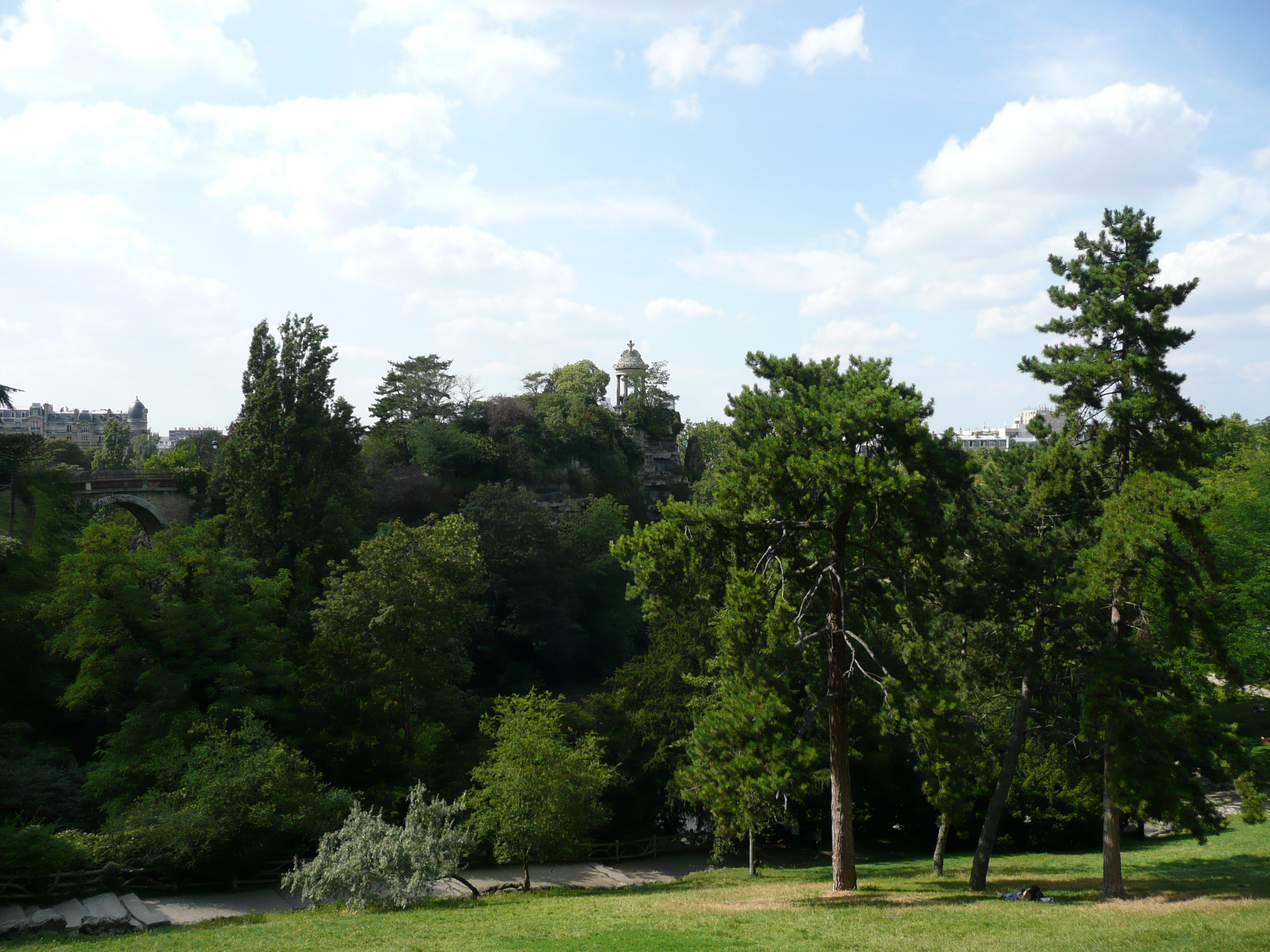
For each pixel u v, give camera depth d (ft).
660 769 150.30
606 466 368.48
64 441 423.23
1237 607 133.08
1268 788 129.18
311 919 86.43
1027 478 93.71
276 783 117.60
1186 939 53.98
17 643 150.92
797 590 93.20
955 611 89.40
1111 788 81.35
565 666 244.42
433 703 146.92
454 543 155.02
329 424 191.52
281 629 154.20
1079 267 91.61
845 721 86.58
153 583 159.12
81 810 123.13
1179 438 85.76
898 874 109.81
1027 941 55.36
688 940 60.18
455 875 102.17
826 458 77.15
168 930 86.63
